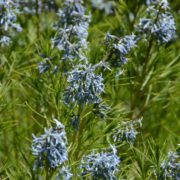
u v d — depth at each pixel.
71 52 1.66
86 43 1.69
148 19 1.76
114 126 1.64
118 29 1.94
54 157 1.39
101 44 1.72
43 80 1.73
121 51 1.60
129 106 1.91
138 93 1.85
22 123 1.85
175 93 1.92
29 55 1.90
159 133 1.94
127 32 1.88
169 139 1.84
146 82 1.86
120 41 1.61
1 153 1.81
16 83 1.75
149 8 1.76
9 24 1.78
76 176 1.51
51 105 1.71
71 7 1.70
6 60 1.77
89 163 1.49
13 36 1.84
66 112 1.61
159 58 1.84
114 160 1.47
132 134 1.61
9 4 1.75
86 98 1.53
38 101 1.75
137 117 1.89
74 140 1.59
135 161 1.66
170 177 1.52
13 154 1.80
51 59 1.70
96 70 1.60
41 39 1.82
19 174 1.56
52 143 1.39
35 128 1.82
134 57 1.83
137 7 1.94
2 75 1.76
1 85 1.72
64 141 1.42
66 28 1.70
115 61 1.62
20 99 1.83
